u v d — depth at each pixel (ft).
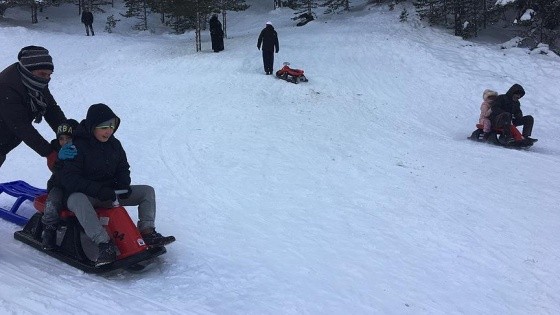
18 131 14.64
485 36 75.77
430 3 76.89
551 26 68.33
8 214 18.28
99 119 14.30
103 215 14.89
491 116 37.22
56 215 15.12
